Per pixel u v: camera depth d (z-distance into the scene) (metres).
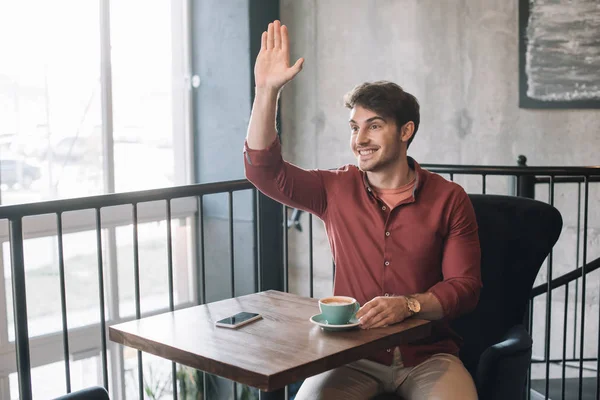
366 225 2.04
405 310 1.75
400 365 1.98
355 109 2.01
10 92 5.02
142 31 5.78
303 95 6.11
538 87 5.11
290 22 6.09
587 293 5.05
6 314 4.91
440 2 5.41
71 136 5.37
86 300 5.43
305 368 1.45
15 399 5.00
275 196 2.10
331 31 5.91
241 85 5.86
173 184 6.08
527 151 5.23
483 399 1.93
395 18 5.61
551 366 5.12
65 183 5.35
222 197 6.08
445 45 5.43
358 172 2.13
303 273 6.19
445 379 1.91
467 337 2.30
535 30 5.07
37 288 5.12
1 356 4.88
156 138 5.93
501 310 2.27
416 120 2.04
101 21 5.48
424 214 2.01
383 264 2.02
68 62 5.32
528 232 2.27
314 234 6.06
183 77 6.09
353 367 2.04
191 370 5.76
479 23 5.28
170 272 2.33
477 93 5.35
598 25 4.87
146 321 1.76
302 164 6.19
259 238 2.66
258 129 1.97
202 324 1.73
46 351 5.15
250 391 5.63
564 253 5.11
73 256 5.34
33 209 1.94
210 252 6.24
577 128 5.05
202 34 6.03
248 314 1.79
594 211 5.03
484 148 5.38
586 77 4.95
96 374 5.47
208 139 6.11
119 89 5.66
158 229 5.94
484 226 2.32
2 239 4.88
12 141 5.05
